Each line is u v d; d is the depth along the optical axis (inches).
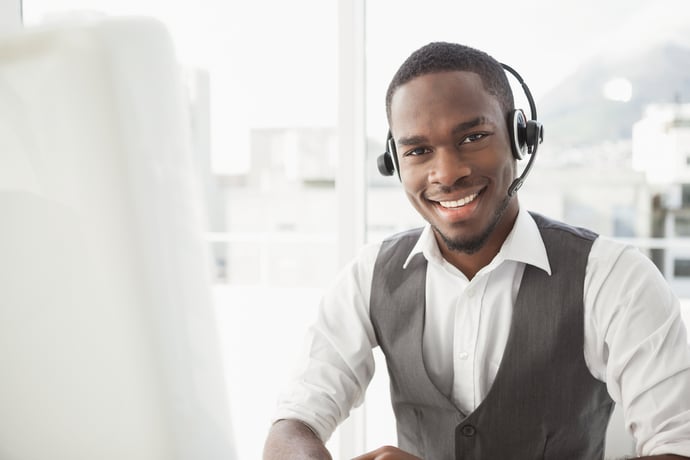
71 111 10.7
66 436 12.8
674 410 33.4
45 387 12.7
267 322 231.5
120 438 12.4
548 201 291.7
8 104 11.1
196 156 12.9
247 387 147.9
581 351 38.1
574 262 38.8
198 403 12.2
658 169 165.2
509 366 38.0
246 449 107.7
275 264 494.9
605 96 266.7
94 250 11.3
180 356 11.8
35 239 11.6
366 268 44.6
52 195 11.3
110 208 11.0
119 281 11.3
